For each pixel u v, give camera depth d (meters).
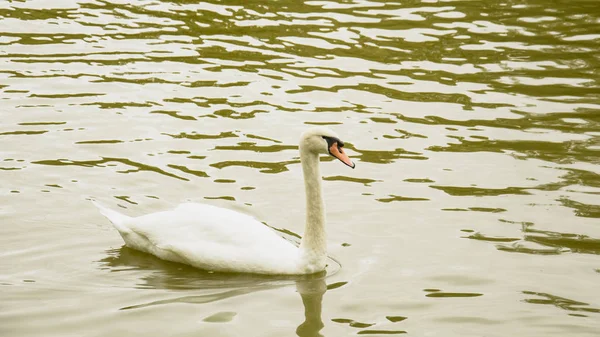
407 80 20.70
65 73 20.47
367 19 24.72
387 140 17.64
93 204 14.55
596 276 12.64
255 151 16.98
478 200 15.10
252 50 22.25
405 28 24.08
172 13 25.02
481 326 11.28
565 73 21.20
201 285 12.30
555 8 26.11
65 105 18.78
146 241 13.13
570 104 19.45
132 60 21.42
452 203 14.99
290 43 22.81
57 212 14.29
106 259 13.00
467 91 20.14
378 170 16.36
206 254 12.65
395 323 11.32
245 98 19.53
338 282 12.45
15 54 21.45
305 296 12.03
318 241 12.61
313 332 11.05
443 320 11.41
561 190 15.45
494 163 16.61
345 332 11.08
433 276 12.61
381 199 15.20
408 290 12.22
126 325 11.12
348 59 21.84
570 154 16.97
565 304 11.86
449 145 17.42
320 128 12.41
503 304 11.84
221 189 15.35
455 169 16.34
